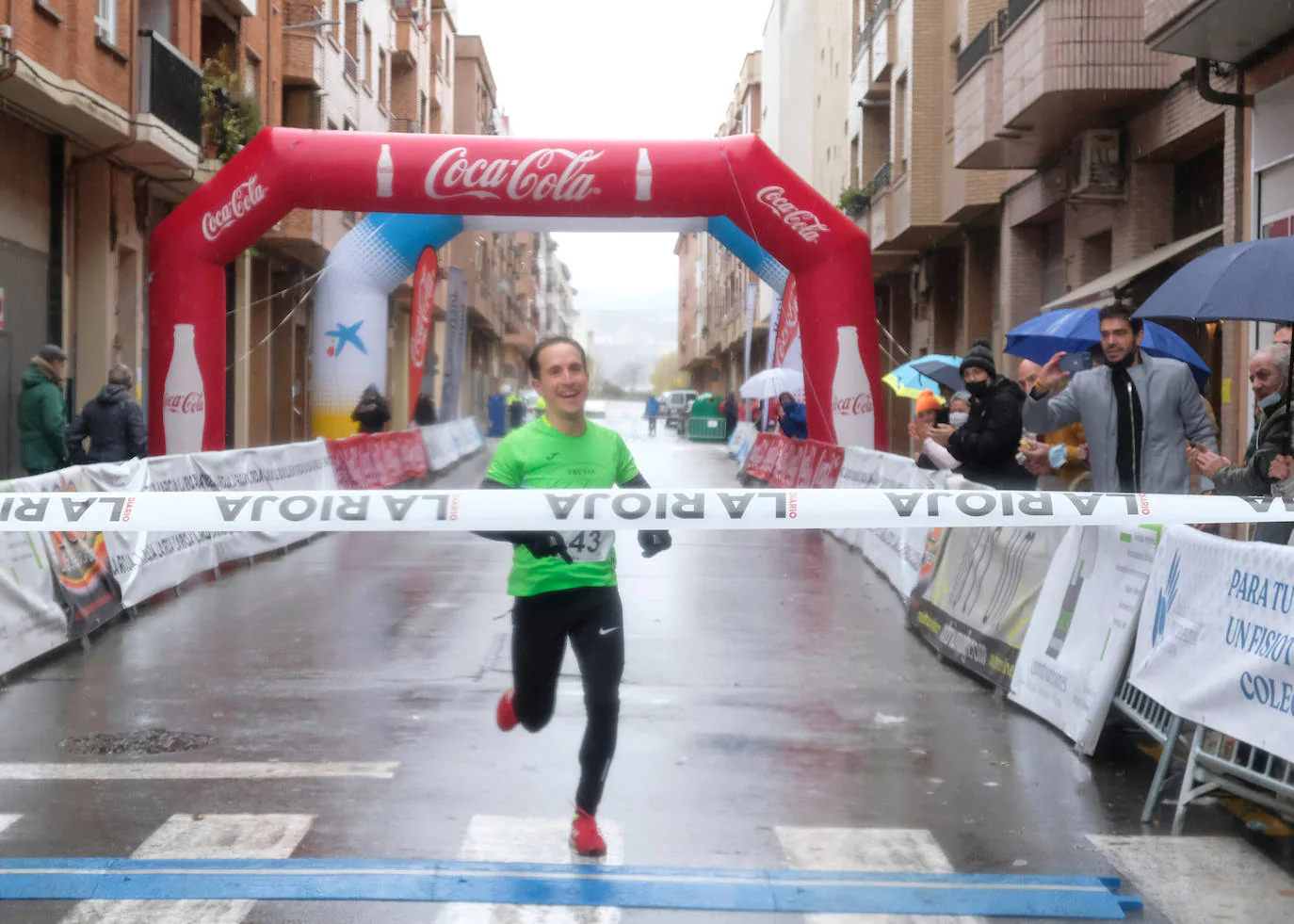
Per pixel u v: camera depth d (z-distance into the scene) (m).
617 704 4.67
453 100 58.16
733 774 5.79
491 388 74.31
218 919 4.05
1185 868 4.66
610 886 4.32
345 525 4.52
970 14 23.22
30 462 12.55
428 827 4.99
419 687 7.43
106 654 8.39
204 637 9.00
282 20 28.44
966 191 23.86
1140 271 15.71
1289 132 12.89
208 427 16.89
